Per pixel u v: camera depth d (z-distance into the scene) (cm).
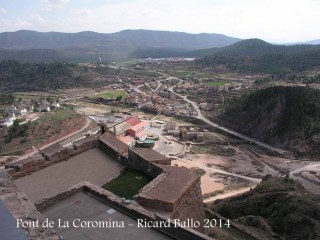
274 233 4606
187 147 12675
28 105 18100
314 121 13125
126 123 13925
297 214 4897
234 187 8631
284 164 11012
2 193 1317
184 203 1956
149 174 2325
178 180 2080
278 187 6469
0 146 12650
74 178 2273
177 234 1397
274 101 14550
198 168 10300
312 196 6241
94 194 1769
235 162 11156
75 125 15000
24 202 1252
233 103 16950
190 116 17375
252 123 14762
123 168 2459
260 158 11700
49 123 14325
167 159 2427
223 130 15112
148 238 1398
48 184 2162
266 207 5656
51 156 2488
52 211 1633
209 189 8475
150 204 1808
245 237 4262
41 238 1026
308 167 10562
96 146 2873
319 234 4334
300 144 12331
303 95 14138
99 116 17362
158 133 14400
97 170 2428
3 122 14175
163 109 18750
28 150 12344
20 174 2270
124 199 1669
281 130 13525
